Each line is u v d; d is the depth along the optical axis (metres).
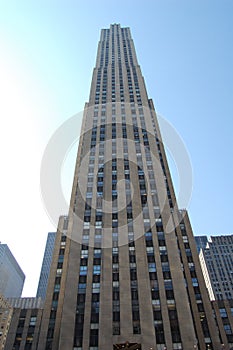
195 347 46.34
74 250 60.09
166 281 55.25
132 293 52.78
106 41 150.75
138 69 120.31
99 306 51.56
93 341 47.53
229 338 59.03
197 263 68.69
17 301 93.94
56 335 54.81
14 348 57.06
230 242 158.62
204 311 60.28
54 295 61.62
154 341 46.75
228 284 142.50
